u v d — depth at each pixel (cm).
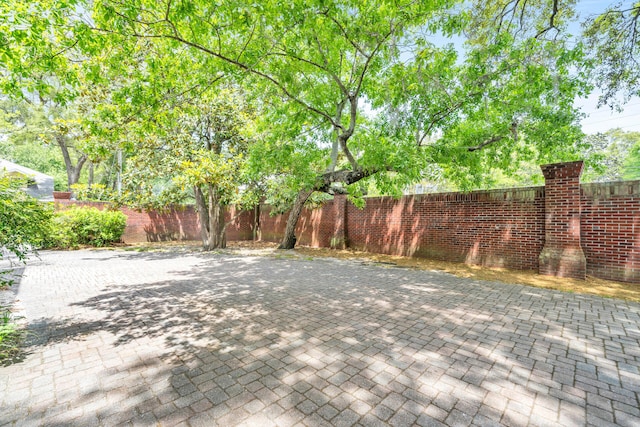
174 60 637
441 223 994
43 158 3278
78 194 1402
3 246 404
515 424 214
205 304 515
